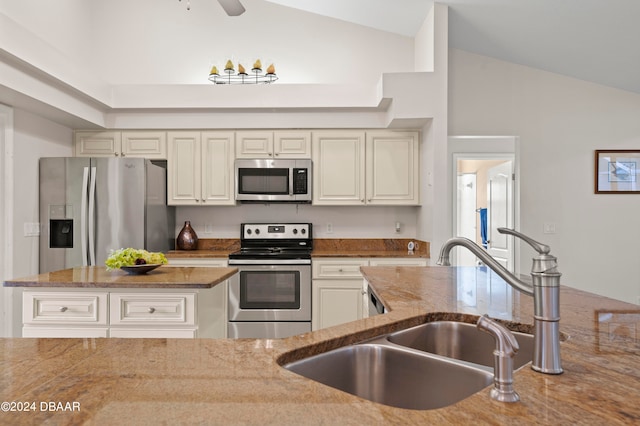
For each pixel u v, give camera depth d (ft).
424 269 8.16
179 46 14.44
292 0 13.73
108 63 14.37
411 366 3.40
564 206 14.34
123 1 14.44
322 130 13.53
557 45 12.41
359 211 14.62
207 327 7.93
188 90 13.05
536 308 2.76
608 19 10.52
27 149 11.22
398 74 11.80
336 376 3.48
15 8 10.46
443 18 11.62
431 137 11.95
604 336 3.54
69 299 7.30
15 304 10.75
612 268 14.25
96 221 11.64
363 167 13.46
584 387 2.48
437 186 11.74
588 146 14.30
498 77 14.30
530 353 3.88
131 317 7.30
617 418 2.09
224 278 7.97
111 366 2.87
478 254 3.85
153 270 8.61
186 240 13.87
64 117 11.78
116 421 2.08
